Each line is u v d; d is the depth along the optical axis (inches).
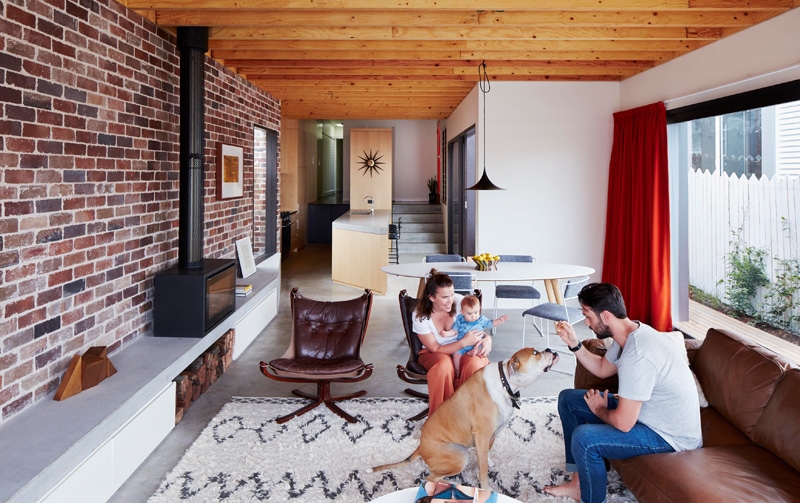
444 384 122.9
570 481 109.3
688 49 198.4
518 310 272.5
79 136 115.5
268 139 270.2
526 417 144.3
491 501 78.1
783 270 185.5
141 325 146.5
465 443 105.7
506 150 266.4
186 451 123.4
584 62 233.9
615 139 257.1
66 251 112.1
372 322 246.2
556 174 267.3
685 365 96.3
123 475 108.0
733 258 211.3
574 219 269.3
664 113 218.7
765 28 163.9
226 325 171.5
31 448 87.5
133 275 141.0
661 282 222.8
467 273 193.8
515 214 269.0
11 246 96.3
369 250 308.7
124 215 135.3
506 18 162.7
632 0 146.7
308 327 156.6
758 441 94.6
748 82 173.2
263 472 115.0
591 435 96.6
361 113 414.3
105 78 125.2
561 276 195.0
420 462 120.1
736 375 103.8
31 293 101.9
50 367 108.2
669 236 221.5
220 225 201.5
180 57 157.9
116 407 103.7
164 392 126.8
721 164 218.7
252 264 235.5
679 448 95.2
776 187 187.5
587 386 124.3
